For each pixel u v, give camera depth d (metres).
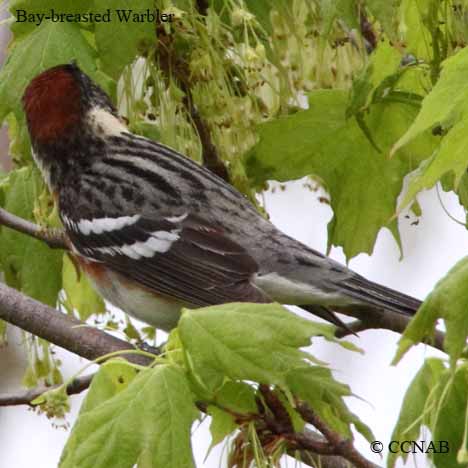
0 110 10.28
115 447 6.87
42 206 10.94
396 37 8.59
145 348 9.36
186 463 6.88
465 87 6.91
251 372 6.71
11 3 9.98
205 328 6.82
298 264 9.89
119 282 10.59
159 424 6.91
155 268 10.34
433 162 7.01
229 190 10.48
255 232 10.16
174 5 9.81
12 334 14.02
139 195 10.59
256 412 7.31
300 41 10.29
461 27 9.09
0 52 12.20
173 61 10.03
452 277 6.71
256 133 10.12
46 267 10.77
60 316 9.59
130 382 7.27
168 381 7.02
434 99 6.92
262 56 9.35
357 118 9.71
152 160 10.79
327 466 8.45
